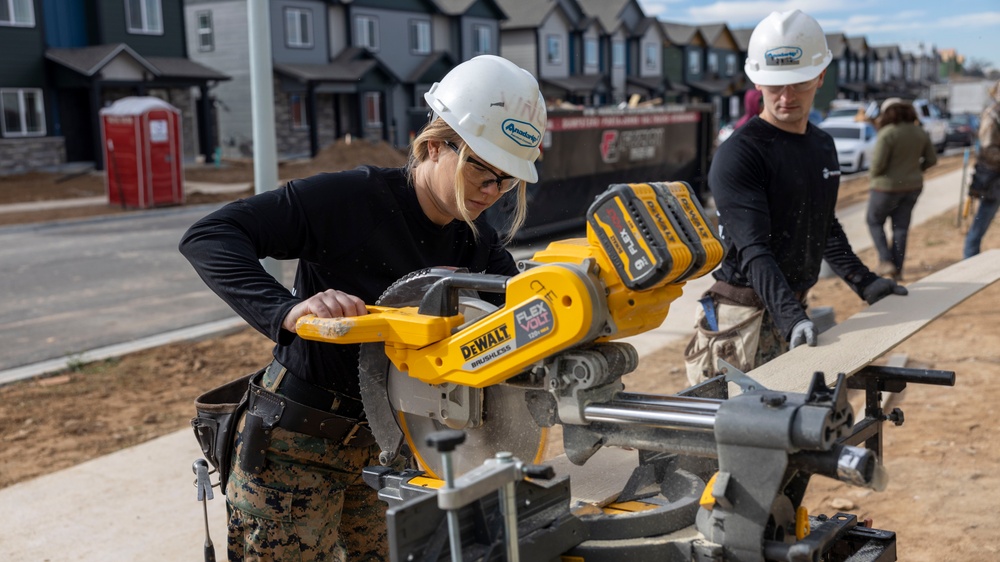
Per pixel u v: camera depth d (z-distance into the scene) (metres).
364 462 2.26
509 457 1.45
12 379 6.17
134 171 18.05
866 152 24.84
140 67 27.67
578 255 1.61
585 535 1.65
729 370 1.74
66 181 24.28
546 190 11.66
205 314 8.39
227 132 33.94
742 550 1.46
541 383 1.70
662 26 50.66
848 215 14.86
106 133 18.25
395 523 1.42
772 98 3.14
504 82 1.88
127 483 4.27
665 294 1.65
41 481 4.31
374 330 1.79
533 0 42.56
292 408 2.12
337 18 34.50
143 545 3.63
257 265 1.92
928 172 24.56
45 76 26.56
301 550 2.18
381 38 35.66
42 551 3.58
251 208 1.98
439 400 1.85
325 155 27.83
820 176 3.25
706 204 16.45
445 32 38.25
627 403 1.63
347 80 33.00
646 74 50.28
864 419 2.22
